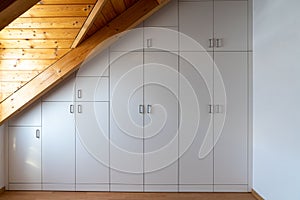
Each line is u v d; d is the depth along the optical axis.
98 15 3.02
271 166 3.16
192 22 3.77
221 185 3.79
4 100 3.33
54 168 3.84
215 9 3.76
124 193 3.76
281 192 2.90
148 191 3.81
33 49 3.24
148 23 3.79
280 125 2.92
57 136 3.85
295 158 2.59
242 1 3.77
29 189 3.85
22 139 3.86
